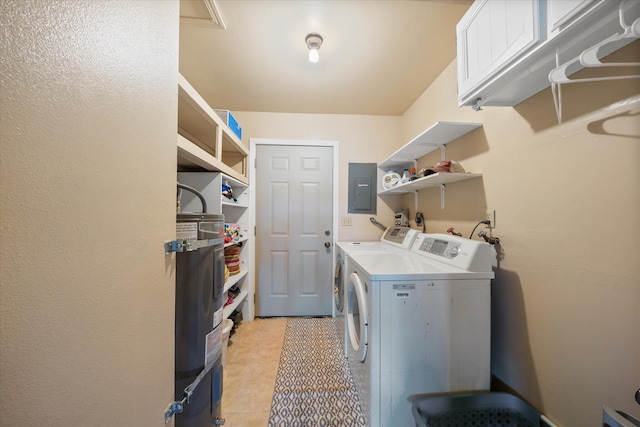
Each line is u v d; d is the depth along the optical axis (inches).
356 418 50.4
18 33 12.4
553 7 27.1
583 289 33.4
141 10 23.0
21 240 12.6
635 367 28.0
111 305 19.0
